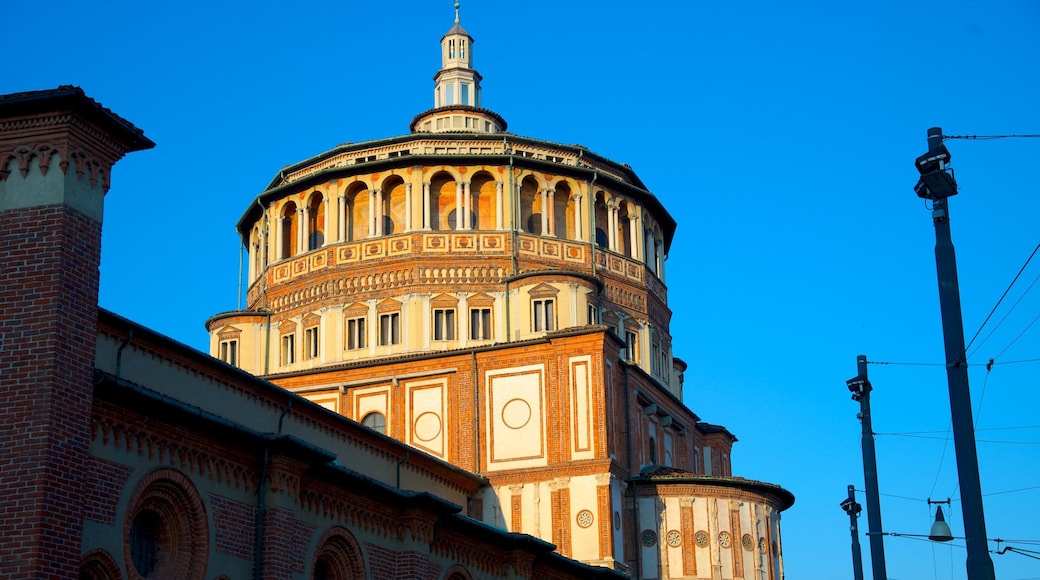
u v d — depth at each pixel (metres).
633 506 69.12
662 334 82.56
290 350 75.75
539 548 54.25
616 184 79.00
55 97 31.61
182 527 35.91
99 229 32.59
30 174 31.78
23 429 29.73
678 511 69.75
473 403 69.31
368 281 73.94
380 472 57.34
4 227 31.45
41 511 29.02
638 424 73.38
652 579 68.12
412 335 72.44
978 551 25.69
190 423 35.75
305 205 77.31
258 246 81.12
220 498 37.22
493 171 75.38
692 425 84.06
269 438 38.34
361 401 71.50
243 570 37.75
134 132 33.72
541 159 77.69
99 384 31.95
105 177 33.03
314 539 41.09
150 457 34.62
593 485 66.12
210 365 44.34
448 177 75.44
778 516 75.00
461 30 87.62
